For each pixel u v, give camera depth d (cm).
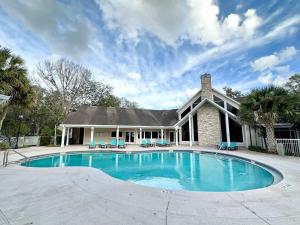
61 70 2888
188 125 2469
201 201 457
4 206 414
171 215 375
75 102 3114
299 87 2300
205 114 2259
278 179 750
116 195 494
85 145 2292
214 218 363
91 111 2533
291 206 427
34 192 511
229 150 1703
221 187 817
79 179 654
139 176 1045
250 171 1100
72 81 2978
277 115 1406
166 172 1138
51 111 2828
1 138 1984
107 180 645
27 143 2212
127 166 1308
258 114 1457
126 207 414
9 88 1451
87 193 507
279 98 1370
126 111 2762
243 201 459
